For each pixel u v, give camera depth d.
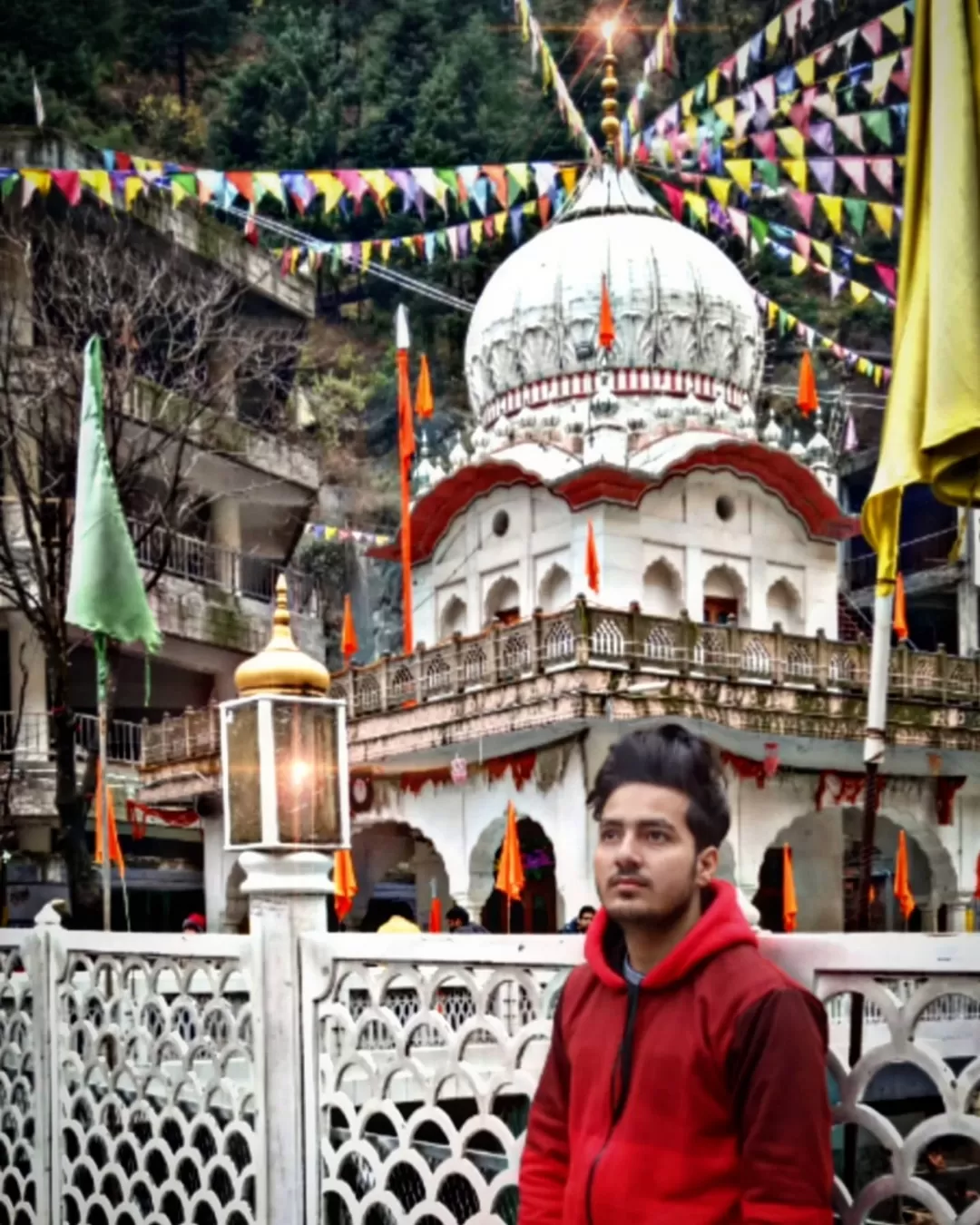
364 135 44.59
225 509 30.11
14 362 21.62
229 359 29.45
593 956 3.13
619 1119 2.94
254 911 5.26
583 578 21.17
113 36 45.09
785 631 23.20
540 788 19.30
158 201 27.19
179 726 24.48
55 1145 6.51
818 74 36.59
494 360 24.50
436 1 48.12
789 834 23.81
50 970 6.60
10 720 25.02
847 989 3.32
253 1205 5.63
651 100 43.66
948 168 5.37
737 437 22.22
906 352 5.67
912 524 38.16
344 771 5.50
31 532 16.72
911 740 20.61
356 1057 4.85
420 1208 4.51
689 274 23.66
